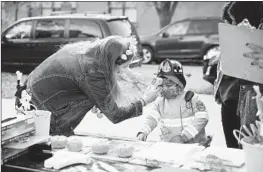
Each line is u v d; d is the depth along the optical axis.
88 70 2.06
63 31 8.27
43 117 2.00
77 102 2.28
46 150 1.94
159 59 10.40
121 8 12.48
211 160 1.76
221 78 2.95
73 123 2.36
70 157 1.80
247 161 1.60
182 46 10.09
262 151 1.53
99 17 8.07
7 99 6.55
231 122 2.97
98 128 5.02
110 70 2.03
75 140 2.02
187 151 1.91
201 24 10.03
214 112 5.69
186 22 10.18
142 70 8.97
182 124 2.52
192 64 10.09
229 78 2.95
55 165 1.75
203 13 11.40
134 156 1.89
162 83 2.46
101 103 2.06
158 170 1.69
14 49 8.76
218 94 3.09
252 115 2.11
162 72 2.42
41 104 2.31
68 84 2.20
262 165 1.54
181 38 10.08
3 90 7.21
